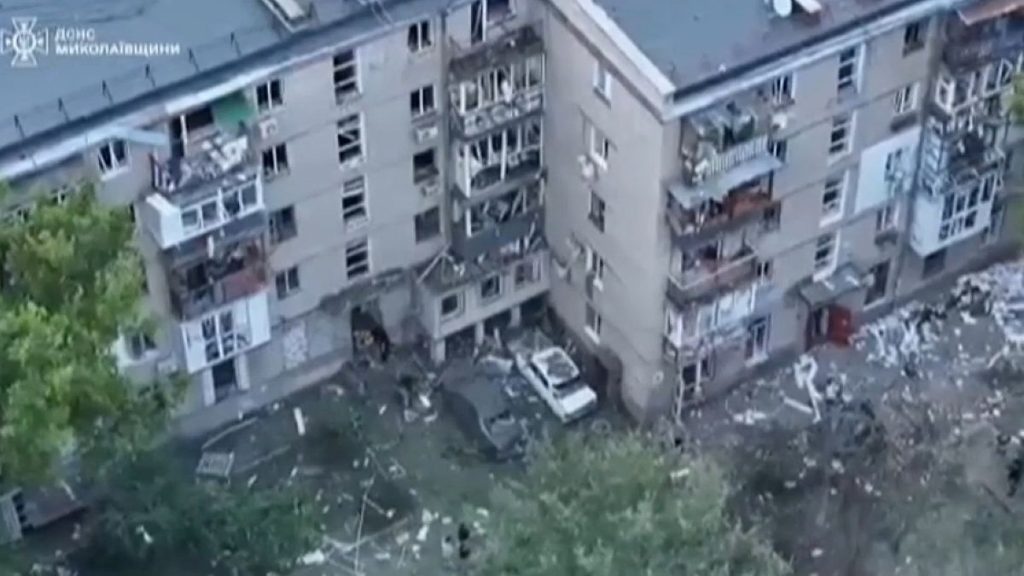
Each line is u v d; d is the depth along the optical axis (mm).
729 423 106375
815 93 97375
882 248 107875
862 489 102500
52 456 83250
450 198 103250
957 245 110812
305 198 99312
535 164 102938
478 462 105000
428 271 105438
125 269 84188
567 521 85500
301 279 102875
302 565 100750
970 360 109312
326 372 107875
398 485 104000
